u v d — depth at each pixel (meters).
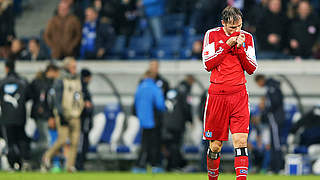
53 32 58.19
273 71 51.84
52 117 48.84
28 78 56.38
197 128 53.69
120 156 53.22
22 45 59.66
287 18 55.94
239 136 22.22
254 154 49.88
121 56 66.94
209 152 23.77
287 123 50.53
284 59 55.91
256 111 52.19
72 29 57.88
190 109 49.56
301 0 57.34
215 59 22.16
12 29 65.88
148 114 46.66
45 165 47.69
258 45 56.66
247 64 22.34
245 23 60.06
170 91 48.94
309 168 48.72
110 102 55.09
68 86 47.12
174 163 49.72
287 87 51.97
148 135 47.03
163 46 68.38
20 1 80.19
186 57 64.38
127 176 39.38
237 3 60.59
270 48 55.91
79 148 48.22
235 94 22.36
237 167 22.17
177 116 48.78
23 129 47.75
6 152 52.25
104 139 53.41
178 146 49.62
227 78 22.36
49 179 35.03
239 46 21.61
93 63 55.28
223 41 22.28
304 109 51.78
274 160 46.59
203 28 64.44
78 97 47.25
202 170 47.06
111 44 60.78
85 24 60.38
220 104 22.53
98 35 59.66
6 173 42.78
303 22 55.38
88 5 71.69
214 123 22.83
